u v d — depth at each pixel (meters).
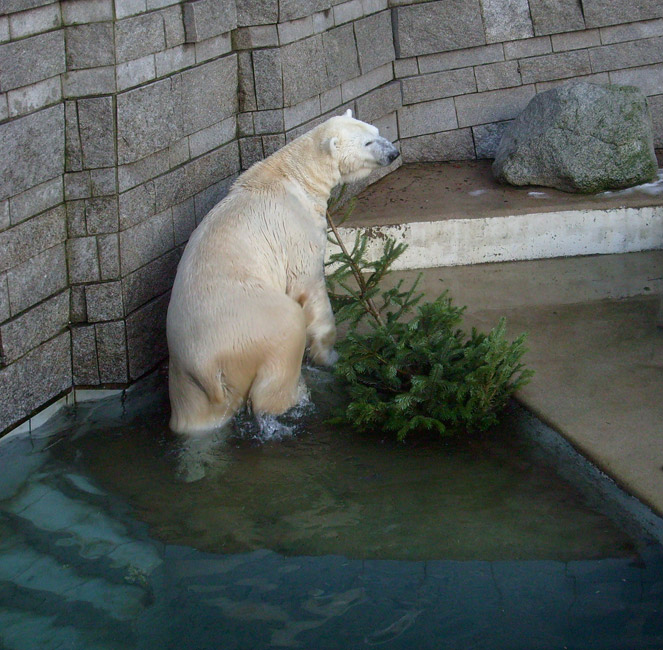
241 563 3.11
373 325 4.36
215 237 4.03
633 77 6.65
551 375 4.20
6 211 3.77
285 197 4.26
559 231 5.64
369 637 2.71
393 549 3.15
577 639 2.65
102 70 3.97
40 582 3.04
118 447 3.96
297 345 3.91
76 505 3.52
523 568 3.00
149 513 3.45
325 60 5.56
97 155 4.07
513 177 6.02
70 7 3.87
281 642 2.71
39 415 4.19
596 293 5.13
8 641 2.75
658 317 4.77
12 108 3.70
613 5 6.51
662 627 2.67
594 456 3.51
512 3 6.46
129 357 4.44
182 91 4.52
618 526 3.18
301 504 3.48
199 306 3.84
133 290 4.41
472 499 3.45
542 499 3.40
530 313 4.91
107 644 2.72
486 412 3.95
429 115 6.63
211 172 4.93
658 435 3.61
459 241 5.63
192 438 3.96
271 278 4.11
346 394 4.32
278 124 5.19
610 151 5.76
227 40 4.95
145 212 4.40
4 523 3.39
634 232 5.66
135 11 4.08
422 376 3.86
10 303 3.90
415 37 6.44
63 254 4.22
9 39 3.62
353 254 4.46
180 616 2.84
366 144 4.37
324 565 3.08
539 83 6.64
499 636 2.68
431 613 2.80
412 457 3.79
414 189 6.19
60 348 4.29
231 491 3.59
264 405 3.91
